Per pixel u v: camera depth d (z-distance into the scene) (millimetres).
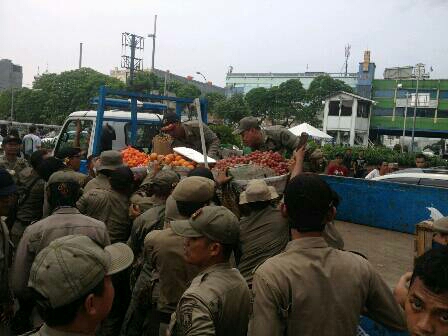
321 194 2074
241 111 46031
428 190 5391
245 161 4645
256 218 3285
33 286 1489
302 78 82438
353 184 6117
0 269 3455
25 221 5324
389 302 2150
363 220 5988
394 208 5688
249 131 5023
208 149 6438
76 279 1471
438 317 1275
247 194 3275
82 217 3551
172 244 3250
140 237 3955
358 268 2104
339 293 2004
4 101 65438
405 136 55094
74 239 1595
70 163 5879
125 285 4262
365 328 3254
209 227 2424
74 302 1468
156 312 3543
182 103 9070
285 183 4113
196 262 2479
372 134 56656
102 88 8125
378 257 4465
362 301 2084
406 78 56000
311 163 4559
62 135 9484
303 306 1963
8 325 3543
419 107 52969
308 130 24531
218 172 4605
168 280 3283
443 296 1258
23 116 53688
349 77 76375
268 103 52031
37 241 3367
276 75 84812
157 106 9898
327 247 2121
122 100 9320
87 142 8719
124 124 8883
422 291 1298
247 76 87688
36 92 52500
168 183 4059
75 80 49562
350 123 51625
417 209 5480
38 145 15008
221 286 2363
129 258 1825
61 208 3553
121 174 4531
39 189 5328
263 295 1992
